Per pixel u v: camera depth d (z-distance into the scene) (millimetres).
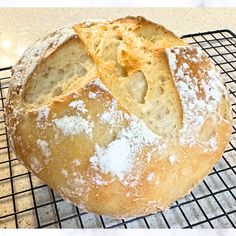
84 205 239
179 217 263
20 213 261
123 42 262
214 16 465
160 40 275
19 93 255
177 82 242
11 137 256
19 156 253
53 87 251
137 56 254
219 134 250
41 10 462
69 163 231
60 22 444
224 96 264
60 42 257
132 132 229
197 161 241
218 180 285
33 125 240
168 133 236
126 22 281
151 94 244
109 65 249
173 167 234
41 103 249
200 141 241
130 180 229
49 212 263
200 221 260
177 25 446
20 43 410
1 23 438
